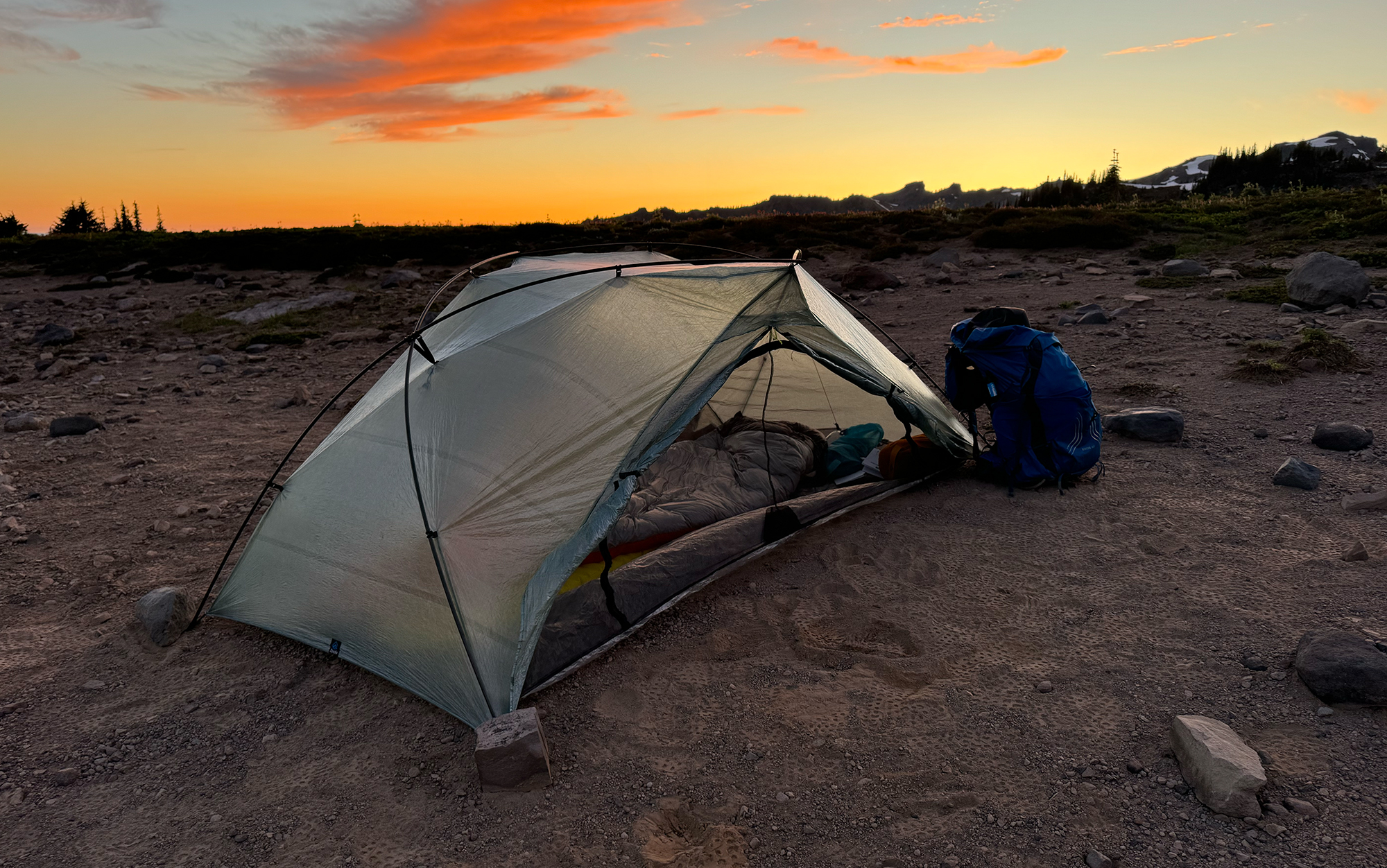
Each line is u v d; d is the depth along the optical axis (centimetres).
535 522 393
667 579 432
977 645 378
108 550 556
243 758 342
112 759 345
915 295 1355
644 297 498
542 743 307
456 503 395
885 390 546
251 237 2444
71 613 473
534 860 273
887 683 355
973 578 443
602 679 375
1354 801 265
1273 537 457
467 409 434
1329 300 973
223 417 895
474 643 361
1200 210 1986
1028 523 505
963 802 282
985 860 256
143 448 788
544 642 381
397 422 448
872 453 590
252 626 443
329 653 411
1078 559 453
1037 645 374
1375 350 790
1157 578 424
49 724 371
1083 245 1661
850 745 316
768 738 325
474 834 288
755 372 677
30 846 298
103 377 1127
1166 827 263
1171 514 499
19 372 1184
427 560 384
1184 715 304
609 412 429
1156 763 292
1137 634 375
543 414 427
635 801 297
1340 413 646
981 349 555
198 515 612
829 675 364
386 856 282
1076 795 280
